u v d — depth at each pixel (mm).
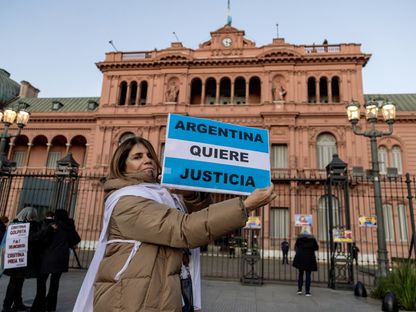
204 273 15086
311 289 10922
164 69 33156
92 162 31344
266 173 3100
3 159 14352
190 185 2744
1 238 8203
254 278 11625
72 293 8836
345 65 30672
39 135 35156
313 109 30016
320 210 27266
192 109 31719
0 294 8359
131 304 1765
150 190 2201
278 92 30906
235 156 3025
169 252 1958
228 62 32188
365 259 25000
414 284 8188
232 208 1847
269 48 31953
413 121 29656
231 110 31172
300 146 29219
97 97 41969
